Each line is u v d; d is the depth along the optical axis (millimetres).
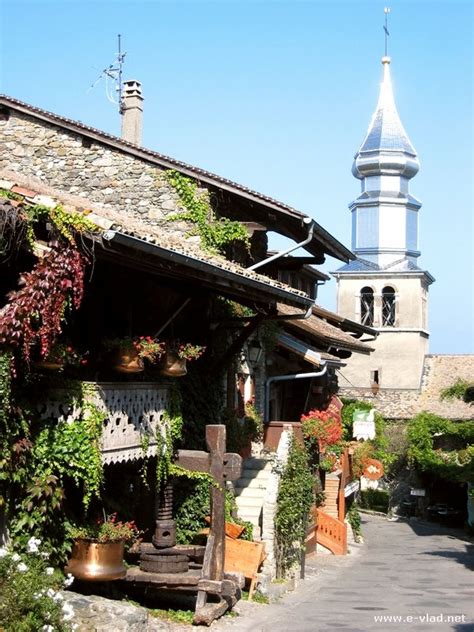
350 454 32719
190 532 16891
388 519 47250
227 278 14719
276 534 18859
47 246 11266
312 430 23734
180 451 14922
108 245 11461
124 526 13109
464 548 32938
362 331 36562
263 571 17734
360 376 60344
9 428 10961
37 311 10789
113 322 14289
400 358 60031
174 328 16969
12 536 11258
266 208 20094
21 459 11102
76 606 11148
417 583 22062
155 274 14719
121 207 20406
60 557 12125
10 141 21219
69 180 20750
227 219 20281
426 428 47906
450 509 45125
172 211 20172
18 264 11500
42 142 21047
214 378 18406
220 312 18844
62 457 11609
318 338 26422
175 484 16984
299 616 15797
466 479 41969
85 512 12555
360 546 32031
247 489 19672
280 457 19688
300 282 31375
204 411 18109
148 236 12703
